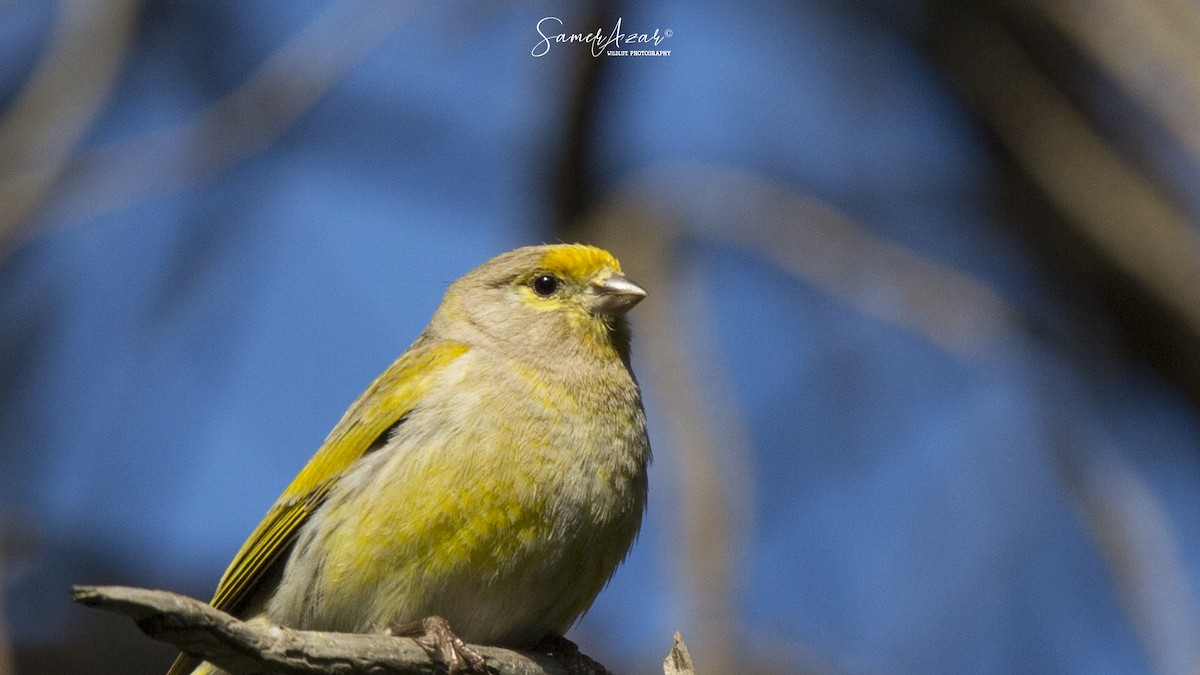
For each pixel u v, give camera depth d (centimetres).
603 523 962
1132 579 1122
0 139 1253
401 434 959
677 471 1116
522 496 933
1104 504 1159
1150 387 1334
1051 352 1329
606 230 1323
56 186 1279
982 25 1370
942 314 1331
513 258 1077
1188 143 1173
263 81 1307
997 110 1368
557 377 984
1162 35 1206
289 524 980
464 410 945
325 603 942
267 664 750
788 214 1357
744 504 1116
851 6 1486
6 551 1261
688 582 1073
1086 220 1318
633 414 1007
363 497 945
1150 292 1295
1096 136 1339
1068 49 1334
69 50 1268
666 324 1226
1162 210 1307
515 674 921
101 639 1248
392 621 924
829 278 1348
